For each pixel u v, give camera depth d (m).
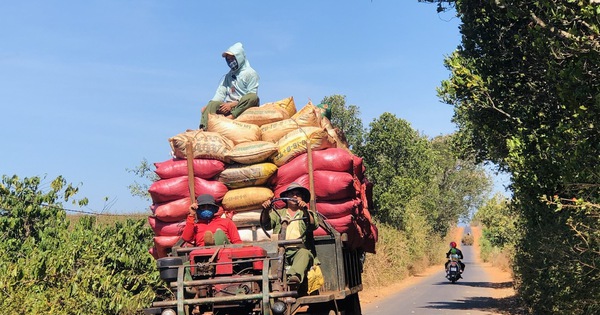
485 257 66.38
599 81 9.69
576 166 9.30
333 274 8.59
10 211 12.59
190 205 8.74
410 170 40.47
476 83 15.12
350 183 8.85
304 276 7.92
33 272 9.56
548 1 11.00
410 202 42.94
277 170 9.06
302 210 8.34
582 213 10.26
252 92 11.53
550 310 13.55
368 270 28.67
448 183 76.50
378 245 32.06
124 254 10.66
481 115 16.06
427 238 54.97
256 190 8.89
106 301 9.97
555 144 10.22
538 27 11.28
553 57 11.23
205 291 7.66
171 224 9.16
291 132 9.24
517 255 18.78
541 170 11.48
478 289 27.28
